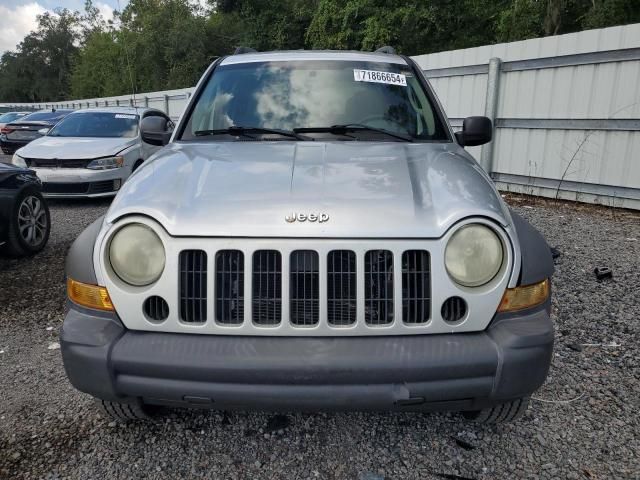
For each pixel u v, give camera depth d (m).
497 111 8.34
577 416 2.64
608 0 13.70
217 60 3.67
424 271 1.98
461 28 18.84
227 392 1.94
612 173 7.00
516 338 1.96
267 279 1.98
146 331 2.04
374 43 18.16
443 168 2.42
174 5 34.81
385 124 3.09
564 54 7.26
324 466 2.30
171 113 19.30
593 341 3.42
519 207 7.38
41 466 2.31
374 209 2.04
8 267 5.18
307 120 3.09
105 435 2.52
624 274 4.62
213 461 2.33
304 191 2.14
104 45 44.47
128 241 2.03
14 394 2.90
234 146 2.79
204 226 2.00
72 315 2.12
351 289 1.99
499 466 2.29
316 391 1.93
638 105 6.57
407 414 2.67
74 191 7.82
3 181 5.15
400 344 1.96
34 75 75.38
